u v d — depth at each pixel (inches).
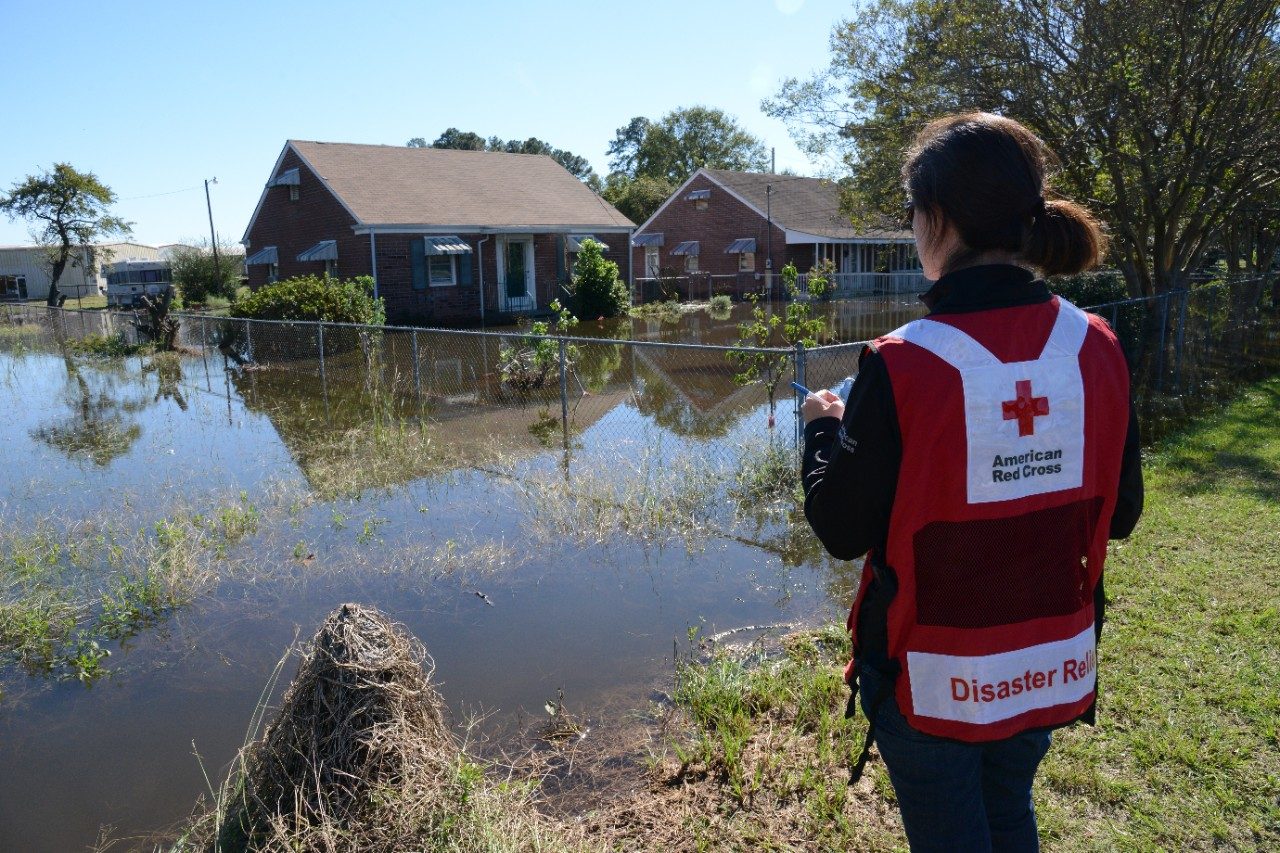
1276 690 132.4
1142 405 339.3
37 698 160.2
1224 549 187.2
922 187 57.9
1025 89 385.7
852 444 54.6
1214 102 372.8
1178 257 430.6
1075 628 57.0
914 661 56.7
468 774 107.1
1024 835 66.1
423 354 653.9
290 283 650.2
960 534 53.8
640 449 321.7
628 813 115.1
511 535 239.5
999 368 53.2
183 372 606.2
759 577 205.5
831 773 119.5
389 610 191.9
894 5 452.4
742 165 2613.2
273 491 279.9
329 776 105.2
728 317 977.5
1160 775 115.2
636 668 161.8
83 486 300.0
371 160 1009.5
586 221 1071.0
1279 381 399.2
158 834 121.7
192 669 168.9
